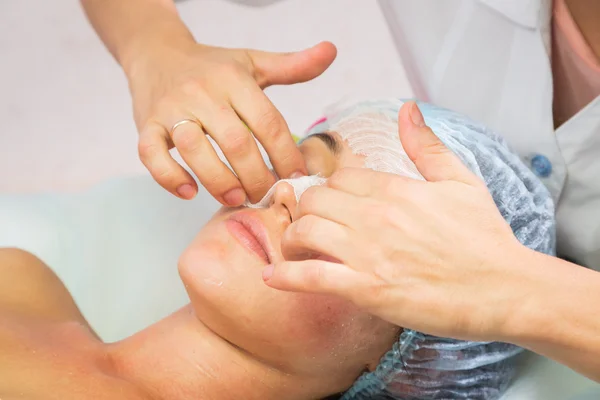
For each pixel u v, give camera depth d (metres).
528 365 1.21
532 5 1.06
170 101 0.92
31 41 2.39
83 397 0.97
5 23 2.41
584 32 1.08
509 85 1.17
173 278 1.41
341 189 0.77
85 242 1.45
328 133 1.09
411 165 1.01
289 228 0.76
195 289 1.00
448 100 1.29
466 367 1.09
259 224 1.00
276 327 1.00
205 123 0.89
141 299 1.39
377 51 2.30
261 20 2.38
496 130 1.22
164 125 0.92
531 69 1.12
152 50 1.06
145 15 1.15
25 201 1.50
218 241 1.02
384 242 0.72
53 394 0.96
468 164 1.04
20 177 2.11
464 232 0.72
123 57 1.12
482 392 1.14
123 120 2.26
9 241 1.42
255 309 0.99
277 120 0.92
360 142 1.06
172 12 1.17
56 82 2.32
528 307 0.72
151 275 1.41
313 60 0.96
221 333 1.05
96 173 2.14
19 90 2.29
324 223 0.73
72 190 2.10
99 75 2.35
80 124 2.24
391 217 0.72
